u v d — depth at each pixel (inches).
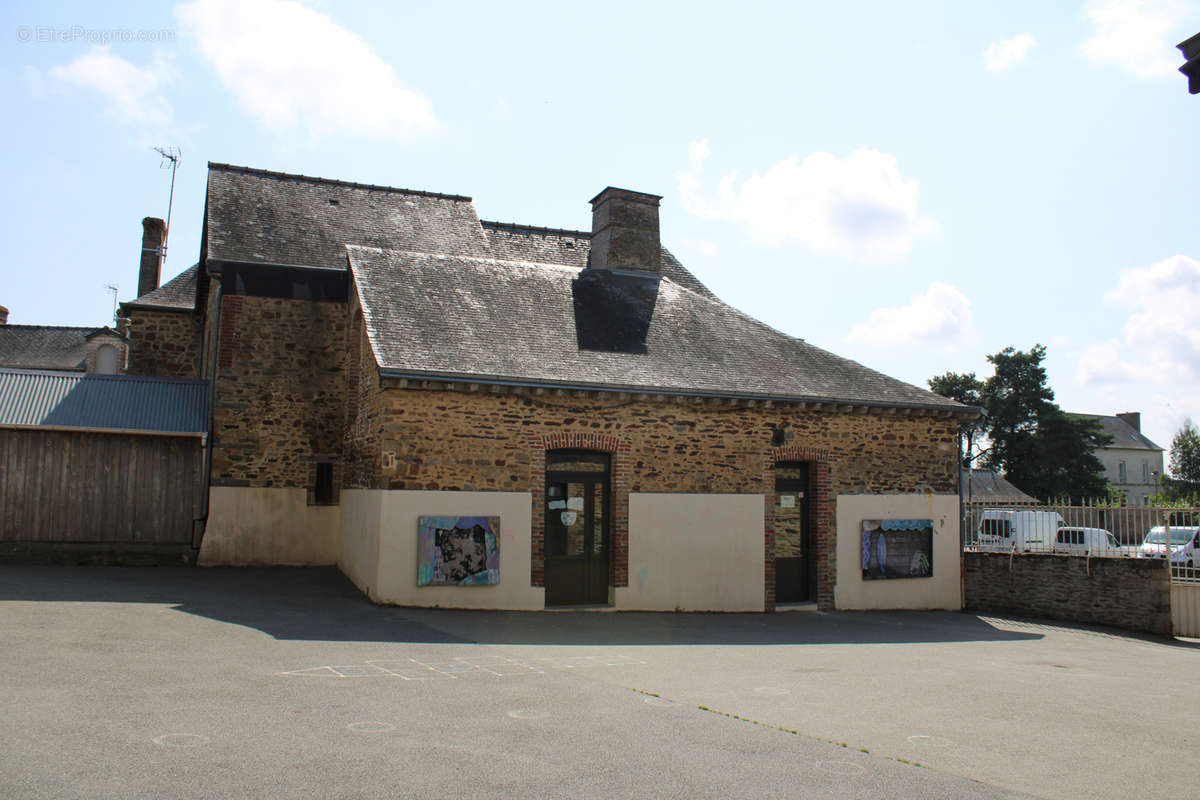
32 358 1183.6
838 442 617.3
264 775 191.8
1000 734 260.7
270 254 645.3
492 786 191.2
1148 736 265.9
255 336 631.2
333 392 644.7
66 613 394.6
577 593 544.7
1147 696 339.9
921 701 308.0
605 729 243.0
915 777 209.9
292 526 627.2
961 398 1782.7
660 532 555.5
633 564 546.9
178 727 226.4
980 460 1756.9
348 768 199.0
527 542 516.1
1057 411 1696.6
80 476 587.2
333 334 648.4
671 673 343.9
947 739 251.0
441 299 574.2
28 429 575.8
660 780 199.8
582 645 409.4
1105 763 231.8
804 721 265.4
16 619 373.7
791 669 369.7
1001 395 1716.3
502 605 507.5
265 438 626.8
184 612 419.8
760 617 559.2
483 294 599.5
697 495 567.5
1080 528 641.0
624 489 548.1
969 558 673.0
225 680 285.6
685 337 631.8
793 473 618.8
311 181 744.3
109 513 589.9
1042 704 312.2
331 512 637.9
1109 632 580.7
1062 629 584.7
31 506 574.6
